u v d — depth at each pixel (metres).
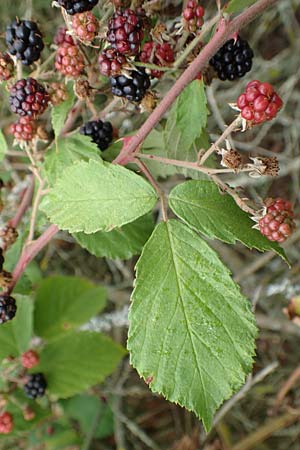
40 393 0.47
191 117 0.35
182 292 0.30
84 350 0.49
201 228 0.30
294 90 0.67
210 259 0.30
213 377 0.30
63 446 0.57
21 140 0.35
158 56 0.33
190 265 0.30
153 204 0.31
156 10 0.35
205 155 0.31
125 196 0.31
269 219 0.30
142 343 0.30
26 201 0.41
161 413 0.70
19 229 0.47
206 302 0.30
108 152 0.37
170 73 0.35
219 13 0.31
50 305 0.51
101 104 0.41
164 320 0.30
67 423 0.58
